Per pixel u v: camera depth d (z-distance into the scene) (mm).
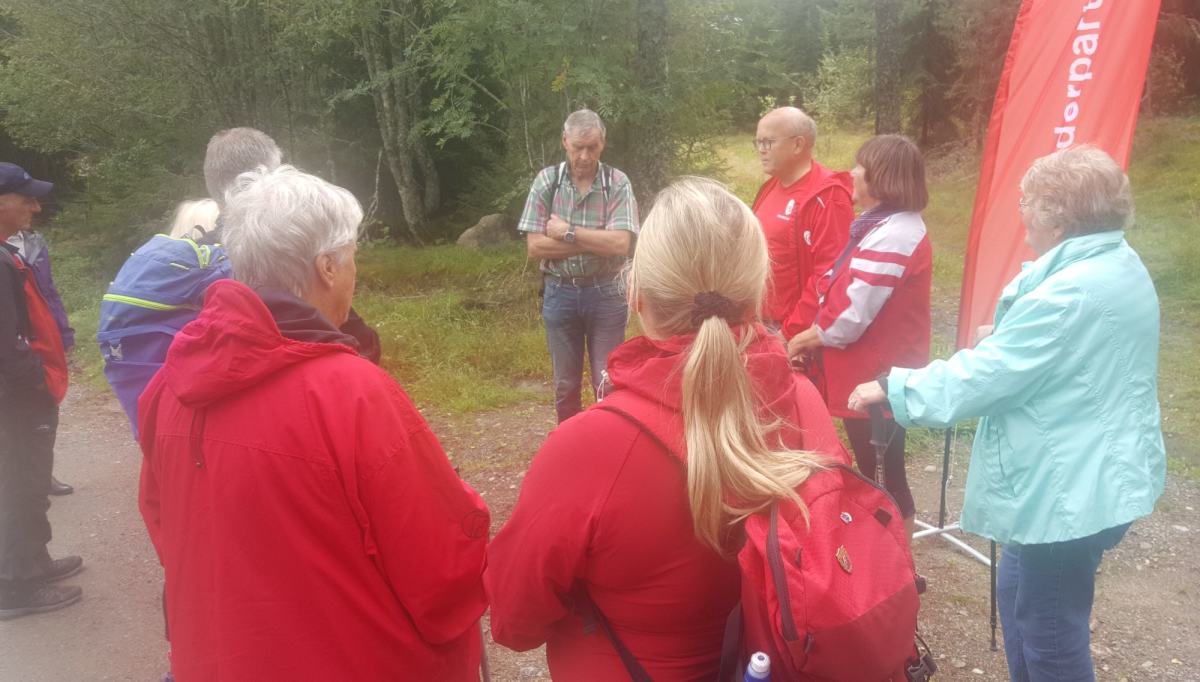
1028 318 2197
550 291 4535
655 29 8906
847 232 3512
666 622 1518
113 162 12086
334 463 1519
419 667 1657
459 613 1711
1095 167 2260
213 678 1574
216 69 12078
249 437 1511
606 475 1441
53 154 14320
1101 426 2176
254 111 12680
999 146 3572
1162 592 3551
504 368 7219
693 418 1408
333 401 1537
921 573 3742
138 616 3752
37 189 3652
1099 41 3322
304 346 1546
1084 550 2266
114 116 11938
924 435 5258
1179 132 14297
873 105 22031
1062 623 2311
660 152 9219
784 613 1297
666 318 1511
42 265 5059
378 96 14609
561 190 4422
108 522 4742
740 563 1378
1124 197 2250
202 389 1505
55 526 4699
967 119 17250
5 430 3570
